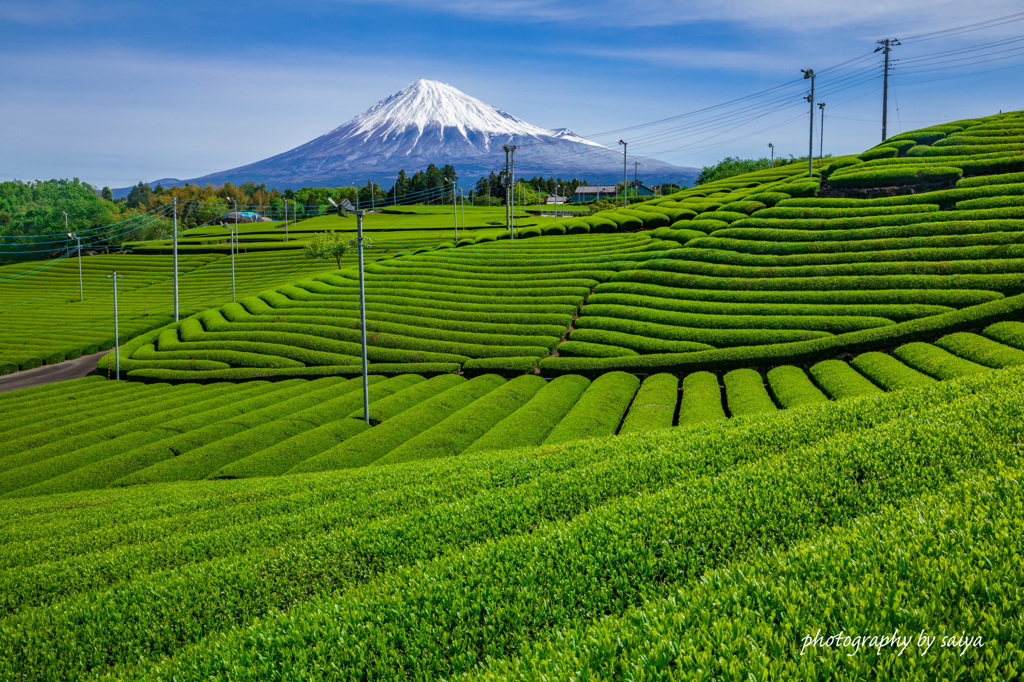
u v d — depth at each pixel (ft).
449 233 425.28
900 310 151.33
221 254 433.07
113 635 42.98
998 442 41.42
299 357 182.70
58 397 168.86
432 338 186.39
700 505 40.93
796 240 207.10
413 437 113.39
